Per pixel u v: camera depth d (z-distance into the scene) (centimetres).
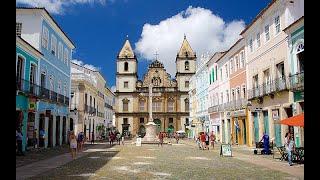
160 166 1493
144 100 8375
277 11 2442
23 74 2411
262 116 2770
